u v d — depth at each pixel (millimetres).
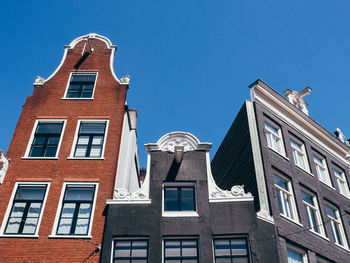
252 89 21625
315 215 19734
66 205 16172
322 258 17953
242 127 21203
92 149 18156
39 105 19672
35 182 16812
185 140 17875
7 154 17781
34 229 15547
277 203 17484
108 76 21109
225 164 23234
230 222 15328
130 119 22766
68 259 14586
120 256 14586
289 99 24641
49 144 18312
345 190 23609
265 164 18562
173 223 15312
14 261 14531
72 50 22422
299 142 22391
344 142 26906
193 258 14570
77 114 19312
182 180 16609
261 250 14711
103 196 16375
